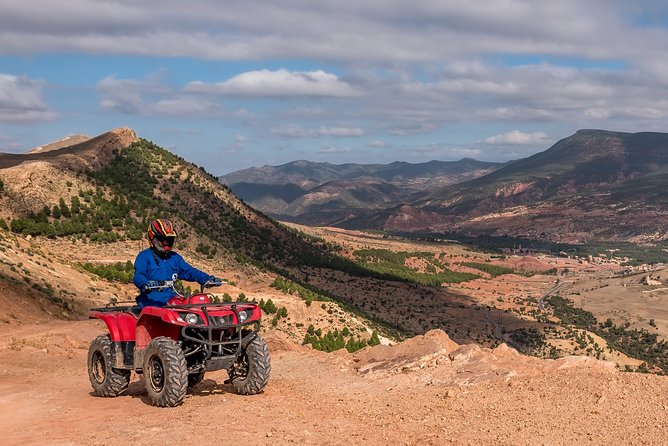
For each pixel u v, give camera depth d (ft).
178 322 32.32
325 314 403.95
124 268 368.68
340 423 29.45
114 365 37.22
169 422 29.40
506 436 26.27
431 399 33.63
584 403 30.40
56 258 268.62
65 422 31.24
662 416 27.48
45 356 63.16
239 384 36.27
